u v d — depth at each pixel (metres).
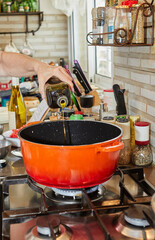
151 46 1.53
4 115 2.40
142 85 1.68
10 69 1.56
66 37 4.57
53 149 1.04
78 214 1.01
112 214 1.01
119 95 1.74
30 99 2.81
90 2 3.47
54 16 4.47
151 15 1.50
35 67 1.44
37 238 0.89
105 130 1.34
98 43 2.00
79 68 2.28
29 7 4.29
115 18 1.63
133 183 1.30
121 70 2.01
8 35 4.44
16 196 1.24
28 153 1.10
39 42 4.53
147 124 1.43
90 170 1.07
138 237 0.90
